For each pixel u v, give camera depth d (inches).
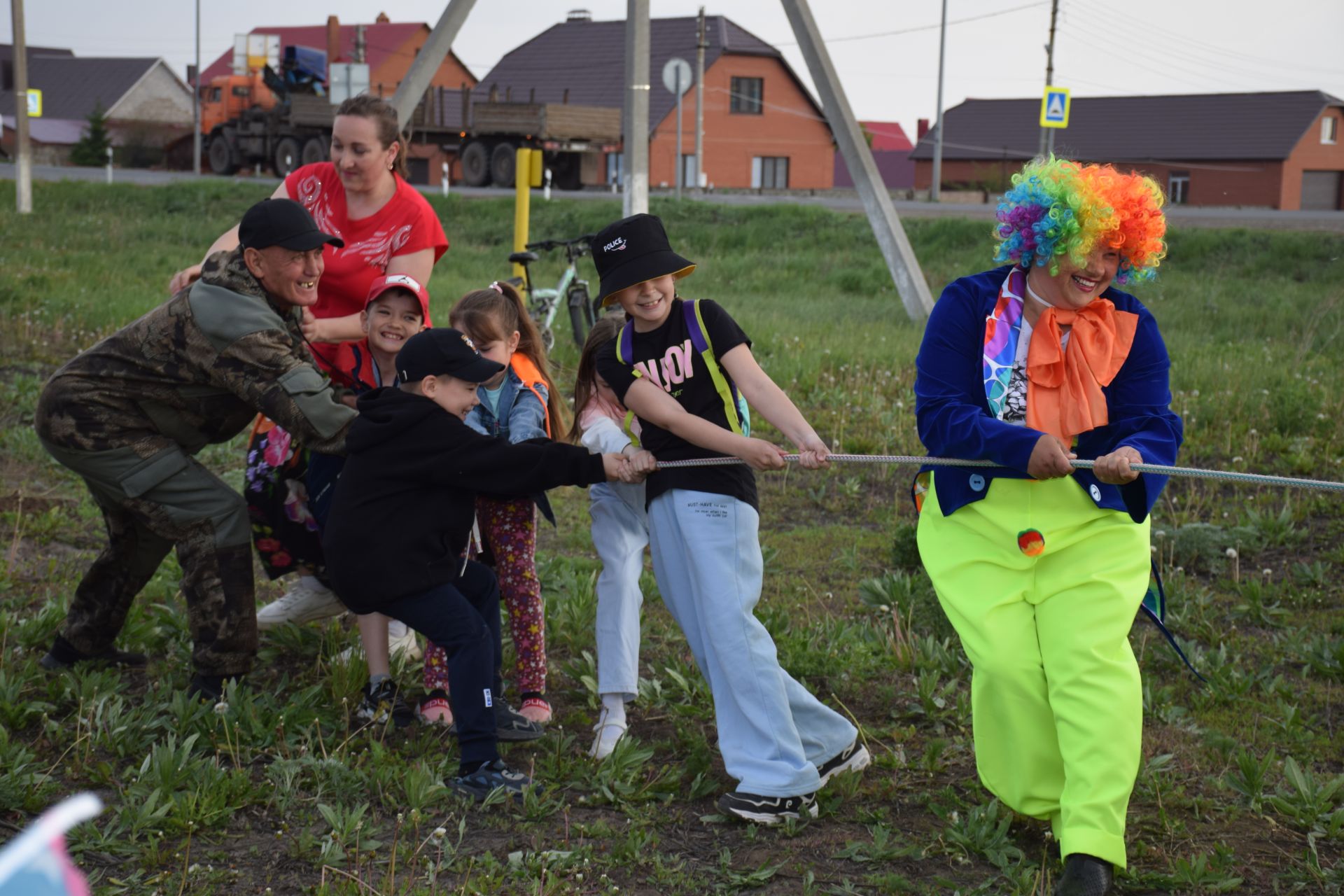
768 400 149.0
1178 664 201.8
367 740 168.2
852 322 550.0
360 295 190.9
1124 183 133.9
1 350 425.4
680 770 163.2
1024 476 137.0
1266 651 209.0
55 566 232.7
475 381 155.0
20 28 948.6
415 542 153.6
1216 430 354.9
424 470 152.3
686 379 153.1
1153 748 172.2
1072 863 126.0
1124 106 2374.5
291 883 134.0
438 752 167.0
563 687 192.9
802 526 283.4
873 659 199.5
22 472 298.0
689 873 138.7
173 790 150.2
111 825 141.7
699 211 957.2
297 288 170.2
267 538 189.2
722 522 150.9
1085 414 135.8
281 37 2485.2
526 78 2154.3
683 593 154.9
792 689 154.9
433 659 177.8
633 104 503.8
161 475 169.9
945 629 214.1
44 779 150.4
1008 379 137.6
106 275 613.0
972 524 140.2
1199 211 1242.6
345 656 190.5
